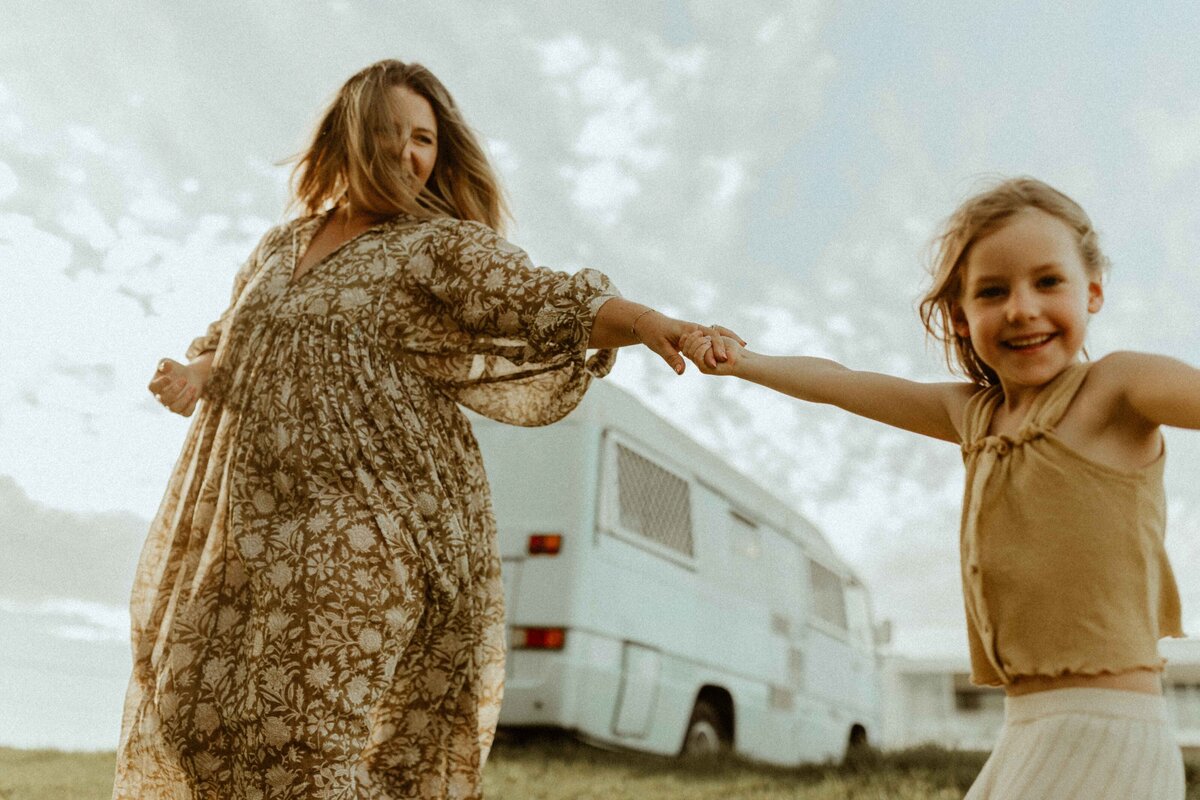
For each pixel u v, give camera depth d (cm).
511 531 572
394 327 217
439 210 252
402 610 199
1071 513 129
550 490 578
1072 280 136
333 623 192
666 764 566
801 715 807
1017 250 136
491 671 220
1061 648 127
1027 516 133
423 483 212
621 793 462
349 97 246
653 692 600
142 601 224
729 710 699
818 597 891
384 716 214
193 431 235
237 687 196
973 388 157
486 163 259
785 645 799
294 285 228
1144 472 129
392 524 202
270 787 187
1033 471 133
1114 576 126
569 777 490
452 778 212
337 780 185
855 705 934
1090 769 122
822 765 618
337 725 188
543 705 530
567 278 207
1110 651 125
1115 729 123
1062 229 137
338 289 219
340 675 190
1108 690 125
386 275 220
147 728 208
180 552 221
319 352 213
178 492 231
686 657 643
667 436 682
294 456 205
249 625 202
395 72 249
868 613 1033
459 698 214
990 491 138
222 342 234
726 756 608
